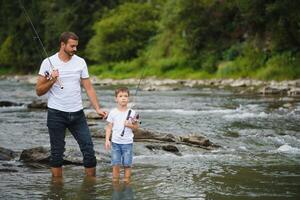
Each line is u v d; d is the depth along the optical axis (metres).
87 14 64.06
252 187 6.39
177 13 41.41
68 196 5.93
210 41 41.41
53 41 55.28
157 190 6.23
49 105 6.98
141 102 20.97
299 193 6.07
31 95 26.86
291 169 7.55
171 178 6.93
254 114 15.69
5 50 74.06
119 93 7.04
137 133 10.36
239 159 8.44
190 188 6.34
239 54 37.91
